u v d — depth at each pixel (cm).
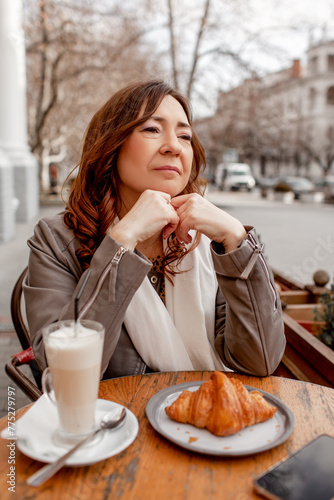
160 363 157
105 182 165
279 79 1666
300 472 94
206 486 92
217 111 1584
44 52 1570
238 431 109
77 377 97
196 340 165
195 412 110
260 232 1279
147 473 96
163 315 157
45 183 2744
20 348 390
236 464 99
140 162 155
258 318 142
